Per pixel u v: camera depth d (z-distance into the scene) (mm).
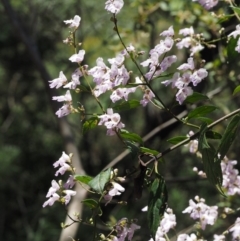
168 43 1840
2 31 8258
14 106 9508
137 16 5016
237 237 2279
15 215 9148
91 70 1856
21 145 9617
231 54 2283
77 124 8531
